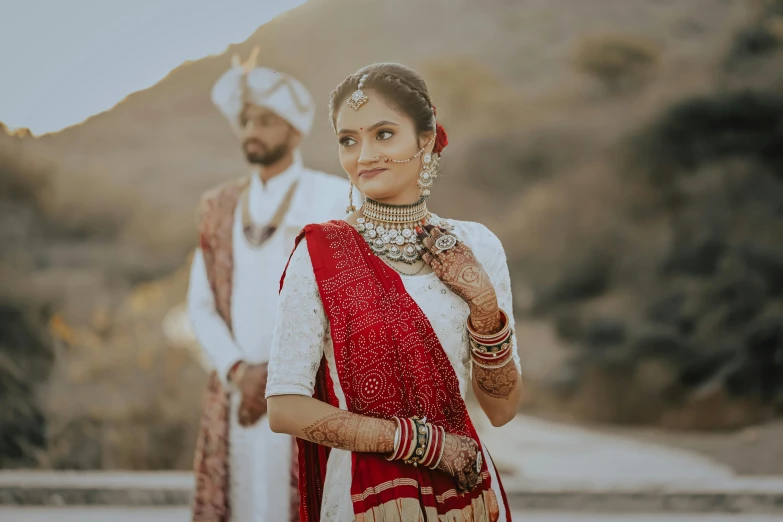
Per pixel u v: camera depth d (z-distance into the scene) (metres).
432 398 2.09
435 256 2.21
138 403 8.67
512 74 30.58
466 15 30.69
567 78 29.78
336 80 23.81
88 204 19.58
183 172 21.84
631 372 16.38
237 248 4.35
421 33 30.62
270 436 4.07
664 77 26.36
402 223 2.27
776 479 7.06
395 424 2.03
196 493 4.16
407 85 2.25
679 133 22.94
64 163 19.58
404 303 2.13
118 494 6.66
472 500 2.11
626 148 23.89
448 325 2.19
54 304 12.05
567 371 17.64
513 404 2.33
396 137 2.23
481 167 28.81
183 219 20.72
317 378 2.21
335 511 2.14
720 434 13.34
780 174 21.23
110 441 8.45
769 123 21.83
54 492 6.66
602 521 6.13
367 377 2.07
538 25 31.61
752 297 17.11
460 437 2.07
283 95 4.32
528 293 23.73
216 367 4.22
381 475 2.04
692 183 21.55
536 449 10.98
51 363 9.51
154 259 19.64
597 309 20.62
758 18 24.55
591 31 29.48
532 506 6.63
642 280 20.62
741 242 18.88
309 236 2.19
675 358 16.22
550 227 24.05
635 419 15.46
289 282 2.18
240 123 4.41
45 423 8.62
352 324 2.09
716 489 6.56
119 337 9.54
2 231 17.45
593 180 24.28
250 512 4.06
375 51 27.20
